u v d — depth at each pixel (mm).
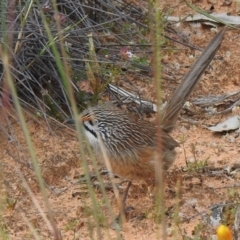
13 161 11078
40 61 12188
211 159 11180
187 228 9344
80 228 9484
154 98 12906
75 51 12773
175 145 10039
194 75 10375
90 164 11039
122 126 9578
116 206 10008
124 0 14922
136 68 13406
